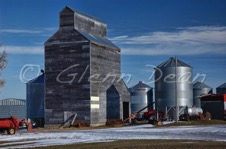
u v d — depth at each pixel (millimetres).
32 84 78688
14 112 97500
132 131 55531
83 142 38062
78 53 72312
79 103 71688
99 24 81375
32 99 78625
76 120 71750
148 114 84438
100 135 48031
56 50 73625
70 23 73188
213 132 50906
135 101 95500
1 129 54094
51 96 73375
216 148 30375
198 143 34562
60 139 42344
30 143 38125
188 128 60906
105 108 75812
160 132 52094
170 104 84188
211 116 87750
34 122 77625
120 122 75188
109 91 77312
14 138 44750
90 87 71250
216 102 87875
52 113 73000
